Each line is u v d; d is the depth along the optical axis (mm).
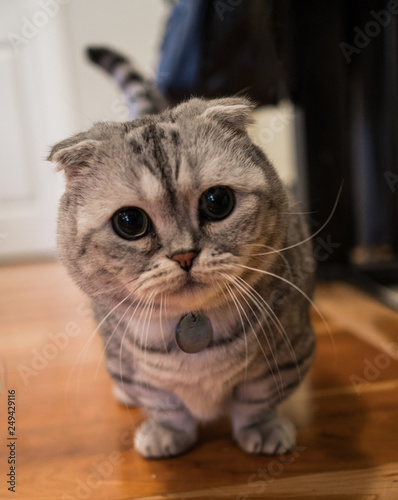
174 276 256
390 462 302
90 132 292
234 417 336
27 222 977
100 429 366
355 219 744
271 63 498
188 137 269
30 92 919
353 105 708
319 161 641
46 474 317
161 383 307
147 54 900
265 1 481
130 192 258
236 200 270
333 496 276
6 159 945
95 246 270
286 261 302
